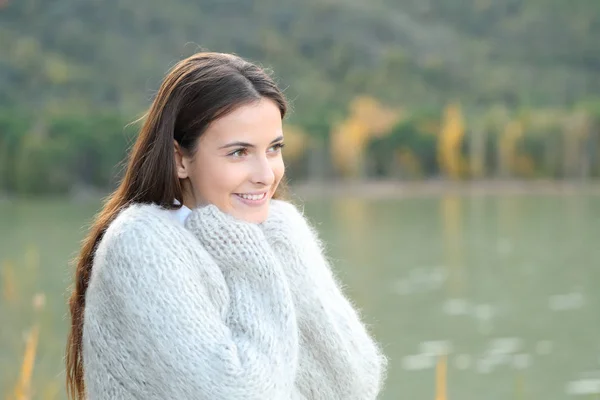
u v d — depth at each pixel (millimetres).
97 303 3242
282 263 3514
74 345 3561
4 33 125500
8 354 11195
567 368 19312
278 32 142250
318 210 67938
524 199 74312
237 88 3352
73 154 80250
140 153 3449
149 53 129625
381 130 92562
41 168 79375
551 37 152875
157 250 3176
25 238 47906
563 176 86375
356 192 85188
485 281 33250
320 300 3527
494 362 19891
